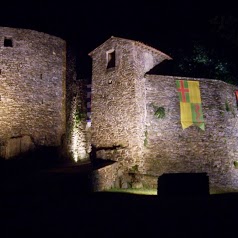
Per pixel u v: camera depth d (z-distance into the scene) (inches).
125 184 644.7
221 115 745.6
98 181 594.6
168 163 688.4
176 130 706.8
